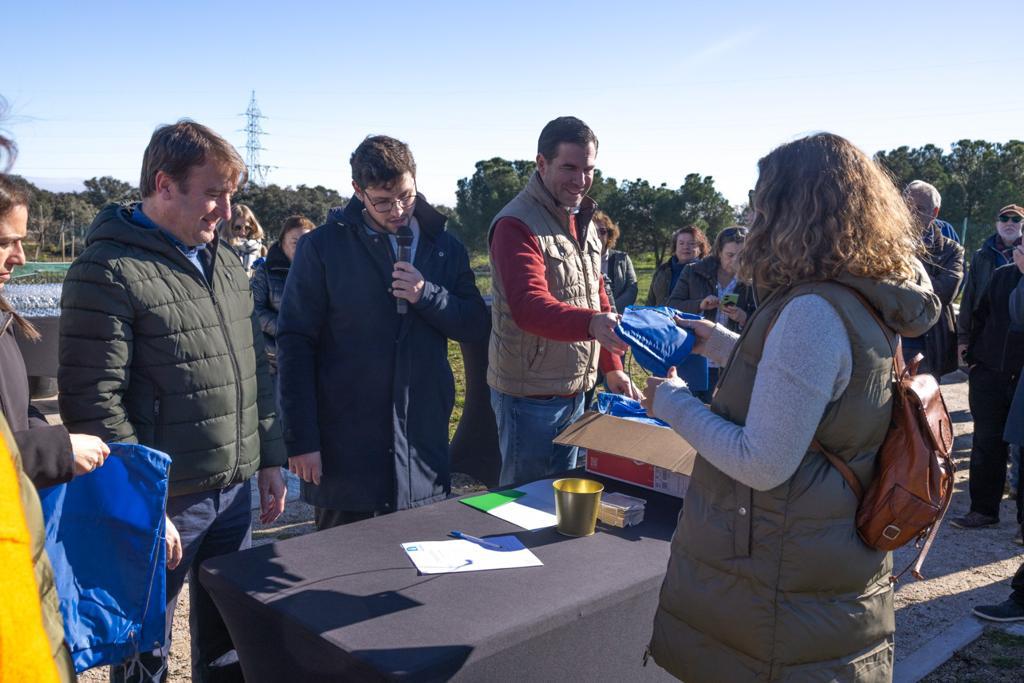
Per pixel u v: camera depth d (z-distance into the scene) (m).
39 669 0.71
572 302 2.78
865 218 1.36
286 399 2.42
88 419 1.80
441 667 1.30
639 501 2.05
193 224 1.97
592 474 2.42
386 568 1.69
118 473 1.66
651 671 1.82
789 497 1.38
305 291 2.44
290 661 1.50
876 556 1.44
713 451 1.41
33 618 0.72
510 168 68.31
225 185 1.96
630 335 1.85
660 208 66.62
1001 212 4.56
